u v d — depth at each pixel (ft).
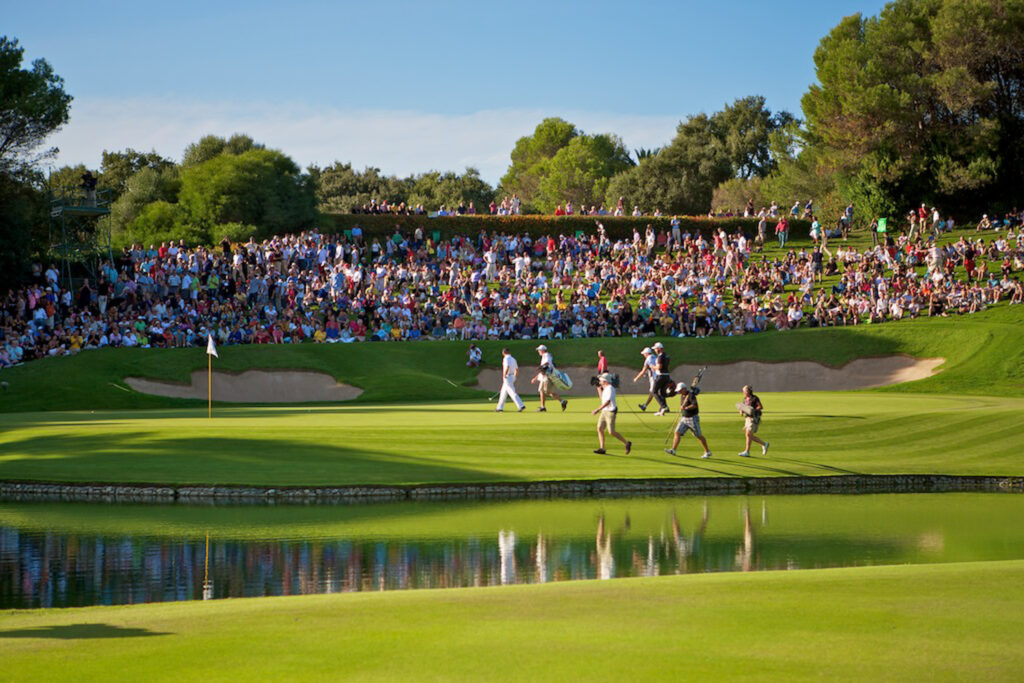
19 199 180.14
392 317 172.45
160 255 174.40
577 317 175.52
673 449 84.74
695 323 175.63
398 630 29.66
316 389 150.51
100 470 77.56
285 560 49.93
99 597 42.11
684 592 35.24
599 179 430.61
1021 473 80.84
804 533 57.77
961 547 52.85
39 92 188.03
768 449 88.07
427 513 66.08
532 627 29.89
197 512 66.69
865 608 32.19
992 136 260.21
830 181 307.58
